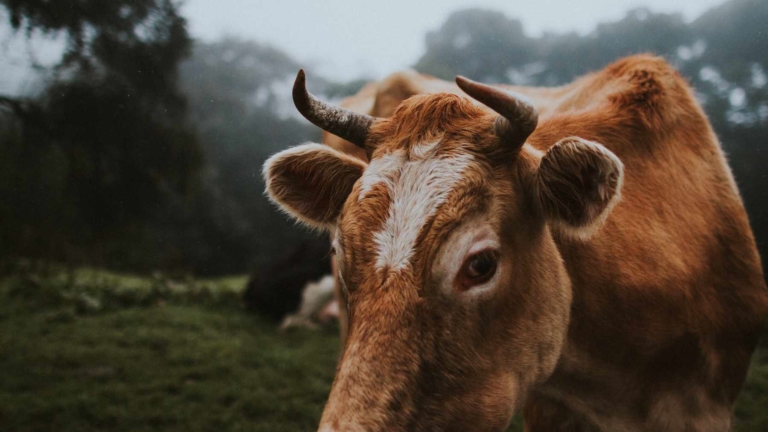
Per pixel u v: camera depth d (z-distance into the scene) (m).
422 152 2.36
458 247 2.19
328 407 2.08
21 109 6.28
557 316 2.57
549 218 2.44
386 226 2.20
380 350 2.10
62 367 6.67
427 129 2.44
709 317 3.14
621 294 2.86
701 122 3.59
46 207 8.96
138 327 8.34
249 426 5.45
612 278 2.84
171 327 8.48
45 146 6.76
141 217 7.80
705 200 3.32
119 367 6.72
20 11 5.55
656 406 3.06
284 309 9.16
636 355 2.95
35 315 8.76
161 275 11.77
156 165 7.24
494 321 2.32
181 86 7.64
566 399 3.12
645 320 2.91
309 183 2.85
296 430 5.45
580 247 2.80
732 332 3.28
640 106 3.32
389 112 5.28
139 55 6.51
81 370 6.62
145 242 20.47
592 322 2.85
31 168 7.21
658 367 3.03
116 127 6.75
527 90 4.77
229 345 7.71
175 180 7.52
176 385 6.28
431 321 2.15
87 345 7.43
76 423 5.33
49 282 10.70
